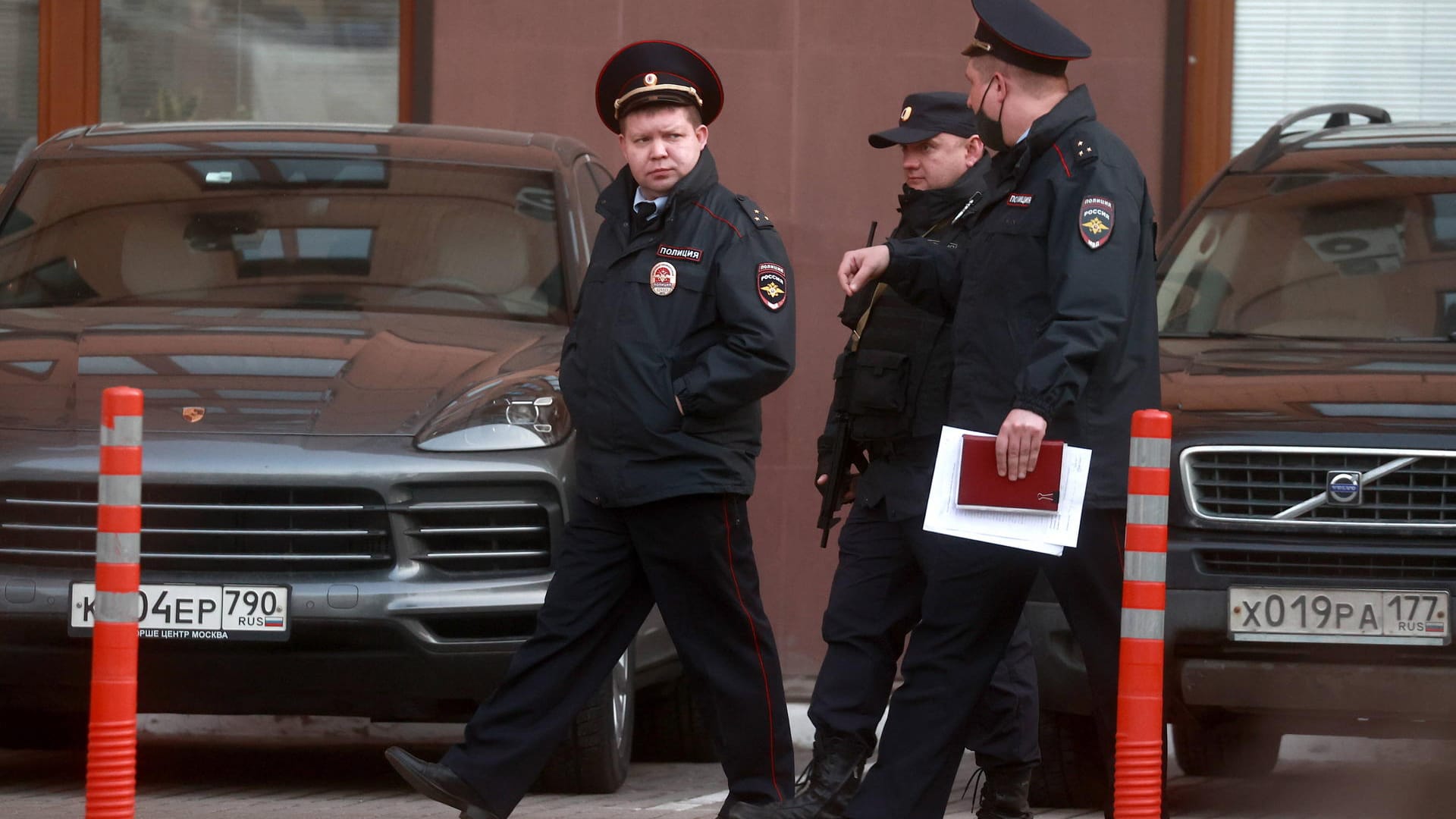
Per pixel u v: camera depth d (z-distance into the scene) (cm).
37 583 2048
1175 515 2059
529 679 1783
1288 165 2695
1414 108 3684
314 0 3641
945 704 1633
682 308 1741
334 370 2164
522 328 2366
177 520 2050
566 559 1797
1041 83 1616
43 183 2595
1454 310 2427
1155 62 3594
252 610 2034
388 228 2522
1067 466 1541
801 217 3512
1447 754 2939
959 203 1994
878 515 1917
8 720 2545
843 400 1923
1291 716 2030
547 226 2531
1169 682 2062
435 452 2067
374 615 2031
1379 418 2058
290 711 2105
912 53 3512
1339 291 2478
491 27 3562
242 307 2397
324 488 2045
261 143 2656
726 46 3512
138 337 2225
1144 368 1589
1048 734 2214
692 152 1762
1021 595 1619
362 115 3647
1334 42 3653
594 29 3547
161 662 2044
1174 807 2366
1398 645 1995
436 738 2966
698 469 1733
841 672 1916
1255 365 2236
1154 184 3600
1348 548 2025
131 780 1521
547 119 3559
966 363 1612
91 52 3653
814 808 1820
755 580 1788
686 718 2581
